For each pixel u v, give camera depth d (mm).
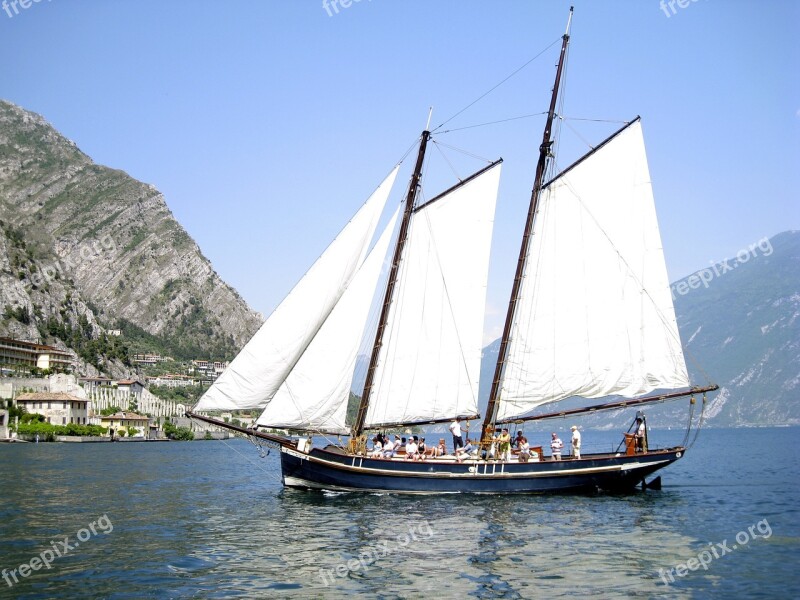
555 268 48031
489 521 35375
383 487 43781
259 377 43594
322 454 44188
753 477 61656
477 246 47562
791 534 32188
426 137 48688
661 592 23266
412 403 46875
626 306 47344
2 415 160125
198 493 49375
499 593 23109
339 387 45031
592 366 47188
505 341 48344
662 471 70438
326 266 44188
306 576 25031
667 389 47312
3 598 22391
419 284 47656
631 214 47688
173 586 23703
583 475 45281
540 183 48938
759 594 23031
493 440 45562
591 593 23156
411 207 48438
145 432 196000
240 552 28641
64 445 150000
